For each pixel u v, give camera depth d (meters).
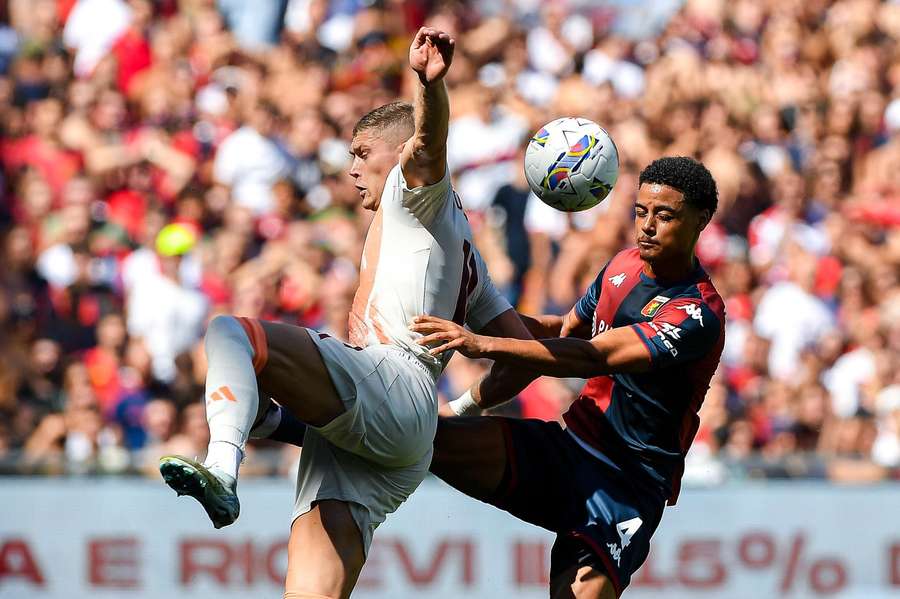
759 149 43.56
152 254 36.53
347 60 44.75
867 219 41.34
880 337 37.12
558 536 17.30
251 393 14.30
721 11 47.44
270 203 38.84
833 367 36.69
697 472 29.58
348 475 15.57
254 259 37.00
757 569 29.33
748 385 36.19
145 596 28.47
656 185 16.19
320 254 36.88
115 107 41.00
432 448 16.31
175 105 41.34
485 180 40.28
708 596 29.27
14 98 41.16
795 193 41.44
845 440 34.66
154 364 34.12
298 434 17.02
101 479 28.72
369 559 28.75
